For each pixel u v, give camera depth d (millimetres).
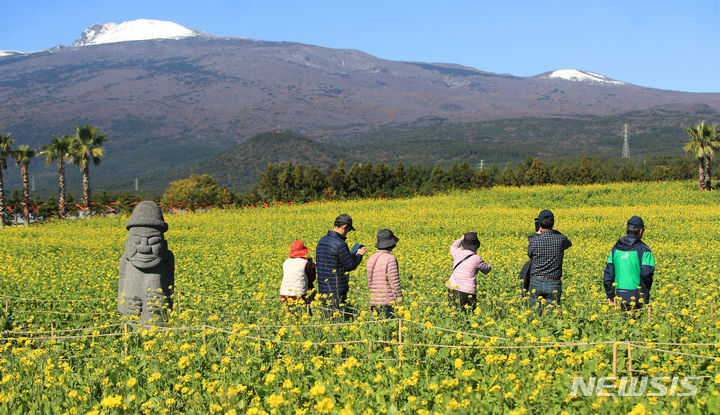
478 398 5367
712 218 29609
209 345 7148
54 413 5832
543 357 5828
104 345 7895
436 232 26797
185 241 25594
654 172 66812
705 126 43188
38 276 16031
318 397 5141
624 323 7719
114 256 21562
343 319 8156
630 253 8695
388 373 5984
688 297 10344
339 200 48281
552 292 8914
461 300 9070
